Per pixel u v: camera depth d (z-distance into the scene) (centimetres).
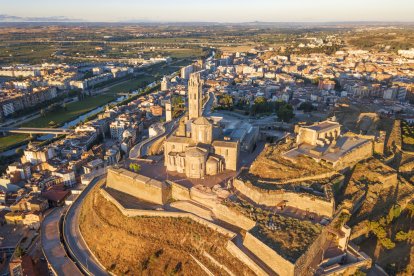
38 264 13800
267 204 12312
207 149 15112
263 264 10144
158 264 11750
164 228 12519
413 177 15400
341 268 10112
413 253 11362
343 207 12125
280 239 10425
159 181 14188
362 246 11712
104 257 12738
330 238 11412
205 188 13662
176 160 15275
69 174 19650
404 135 19900
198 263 11300
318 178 13362
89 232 13925
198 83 19850
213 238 11650
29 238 15700
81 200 16888
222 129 18988
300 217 11725
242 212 11788
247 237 10806
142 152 19838
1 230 16412
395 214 12575
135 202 14100
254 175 14062
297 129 18838
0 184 19750
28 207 17312
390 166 15988
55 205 17900
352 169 14762
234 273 10512
